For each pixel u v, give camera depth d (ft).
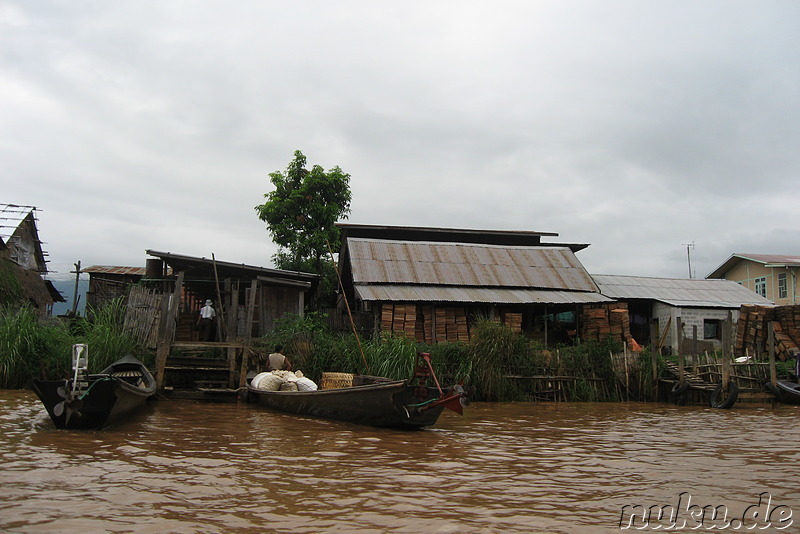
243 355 55.98
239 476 24.18
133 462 26.03
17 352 53.47
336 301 107.14
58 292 116.47
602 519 19.79
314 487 22.79
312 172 101.86
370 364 59.72
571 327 89.51
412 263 84.07
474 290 80.07
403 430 38.60
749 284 125.49
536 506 21.08
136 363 51.03
